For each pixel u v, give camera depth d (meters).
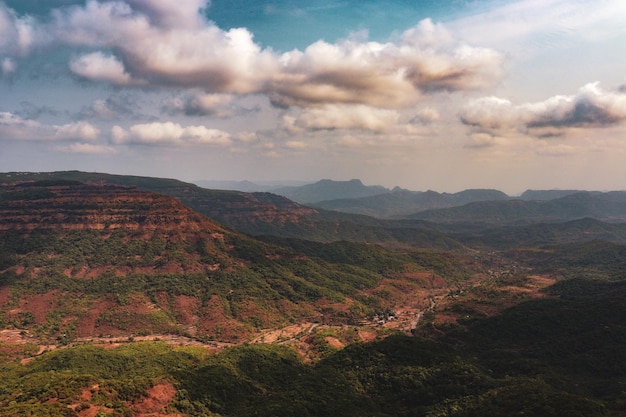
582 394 165.00
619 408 142.75
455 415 145.75
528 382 163.00
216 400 146.75
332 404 151.75
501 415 134.75
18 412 114.06
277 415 135.38
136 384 139.25
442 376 178.88
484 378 172.00
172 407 135.50
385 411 160.75
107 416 120.31
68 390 130.75
